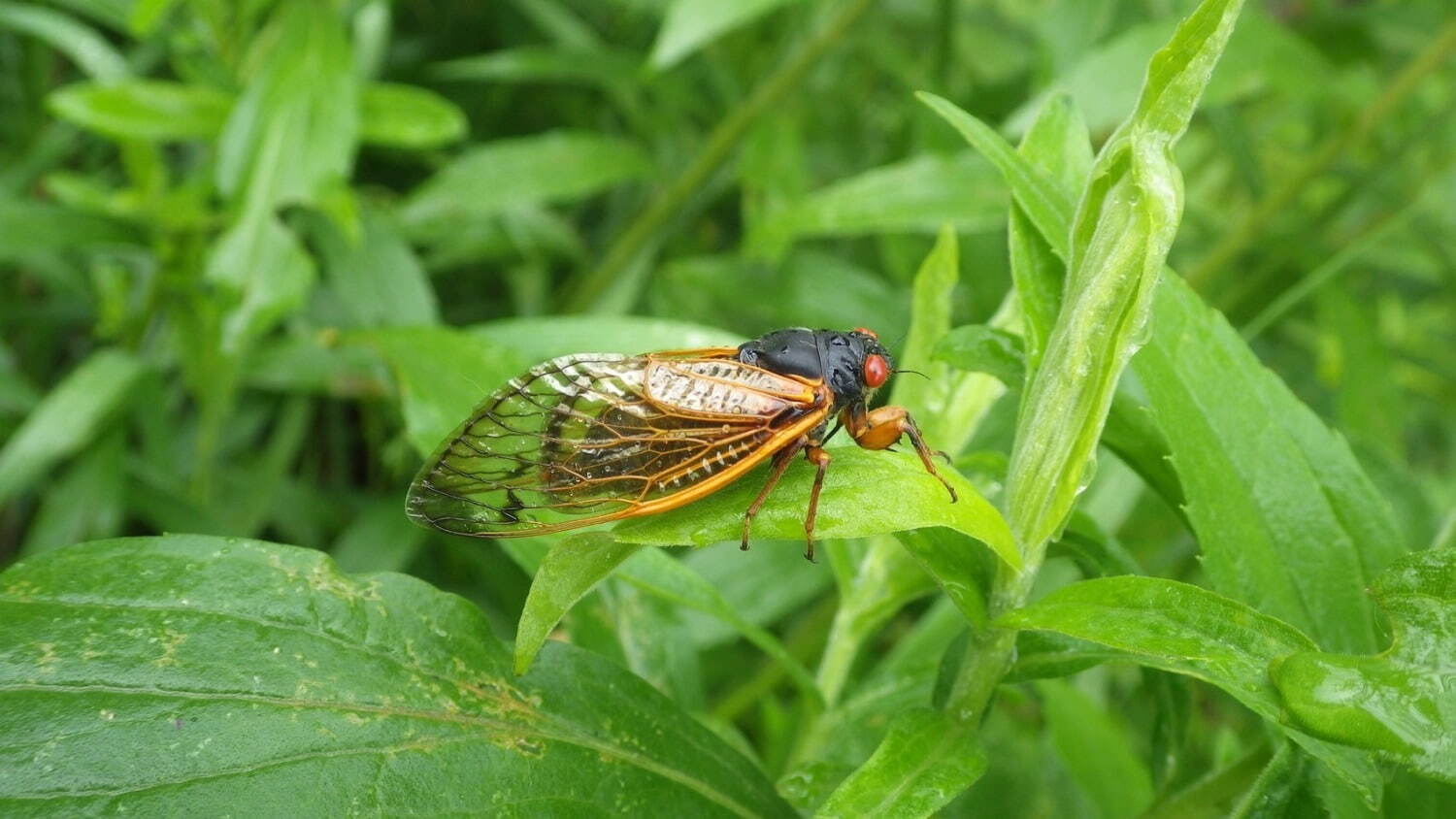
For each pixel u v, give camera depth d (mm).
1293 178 266
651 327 184
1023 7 370
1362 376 254
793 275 261
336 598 126
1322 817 130
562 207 313
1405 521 173
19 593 120
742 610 205
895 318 257
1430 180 270
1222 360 139
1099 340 122
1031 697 209
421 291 235
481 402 138
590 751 128
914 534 129
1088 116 217
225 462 261
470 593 246
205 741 117
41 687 116
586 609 157
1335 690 115
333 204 206
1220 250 273
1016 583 129
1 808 112
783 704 240
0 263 233
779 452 139
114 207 219
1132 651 120
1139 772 187
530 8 282
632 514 135
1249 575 134
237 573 125
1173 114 119
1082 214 125
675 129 304
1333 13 289
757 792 134
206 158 238
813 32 274
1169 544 243
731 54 308
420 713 123
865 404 149
